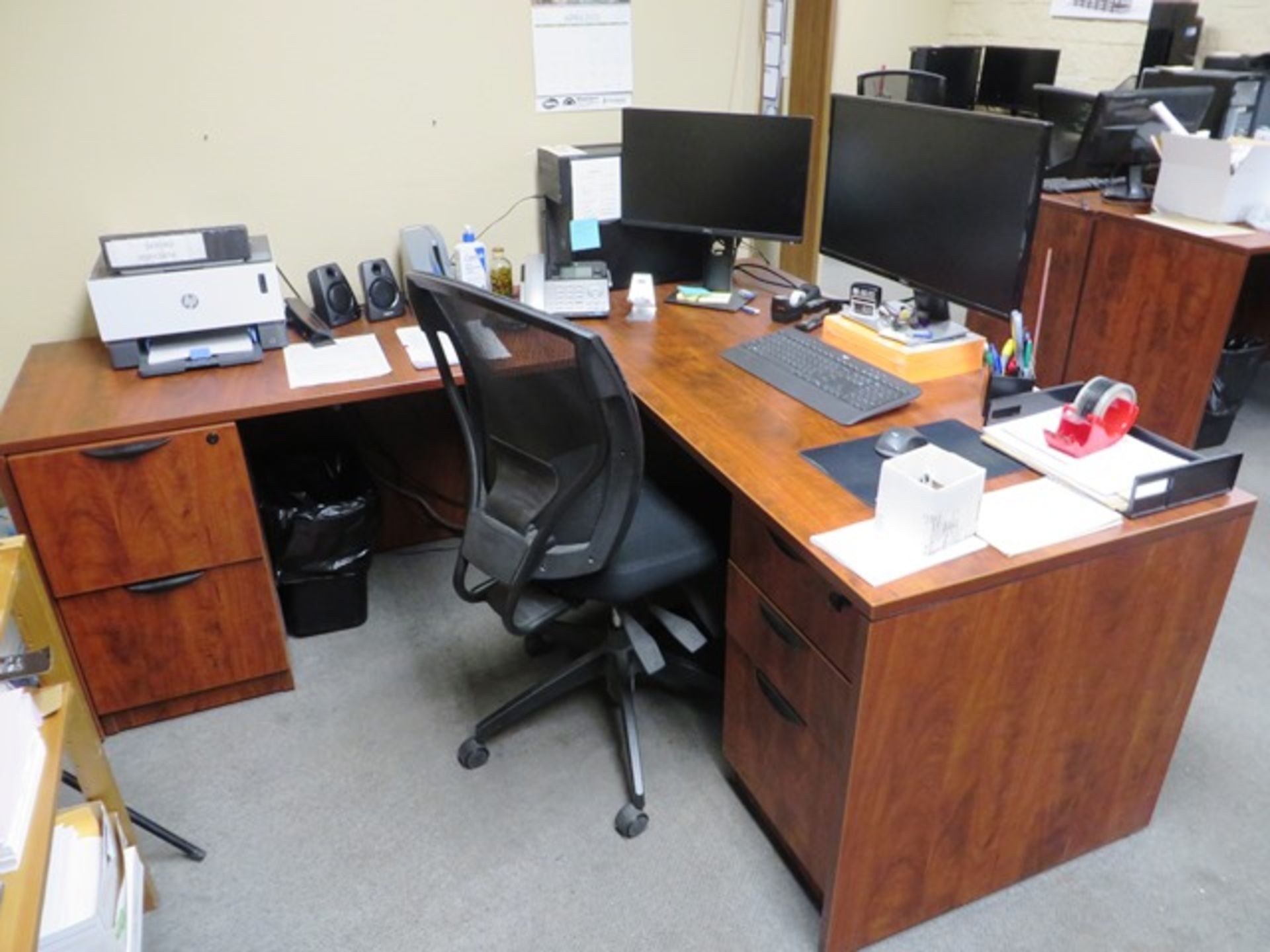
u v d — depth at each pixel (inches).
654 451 84.3
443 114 94.1
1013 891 64.0
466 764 75.1
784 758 61.2
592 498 63.1
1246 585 96.6
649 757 76.2
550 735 78.8
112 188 85.4
